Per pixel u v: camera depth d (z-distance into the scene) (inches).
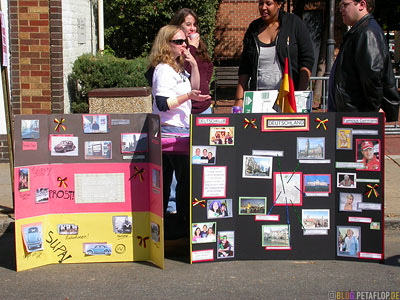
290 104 206.1
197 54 244.4
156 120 189.6
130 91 366.9
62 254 200.8
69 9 381.1
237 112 214.1
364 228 197.5
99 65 393.4
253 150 196.2
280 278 185.2
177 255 208.7
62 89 346.6
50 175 197.2
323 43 614.5
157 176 192.1
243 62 241.1
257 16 776.3
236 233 199.6
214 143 194.2
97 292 176.2
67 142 196.7
